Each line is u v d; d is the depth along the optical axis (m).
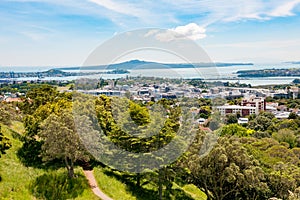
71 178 24.03
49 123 24.55
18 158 26.42
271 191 27.61
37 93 38.53
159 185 24.36
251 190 27.89
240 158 26.70
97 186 23.92
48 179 23.69
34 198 21.86
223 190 28.39
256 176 26.61
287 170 29.53
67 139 23.62
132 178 26.39
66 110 25.16
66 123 24.11
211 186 28.03
